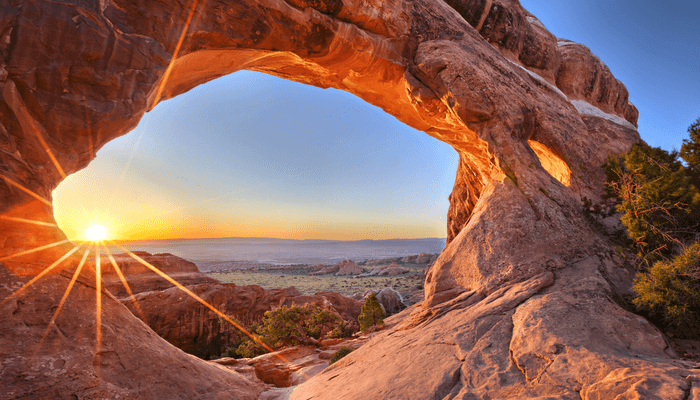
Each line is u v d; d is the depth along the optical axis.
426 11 16.27
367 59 14.72
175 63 10.04
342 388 7.91
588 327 6.48
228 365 15.84
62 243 7.71
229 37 10.76
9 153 6.92
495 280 9.68
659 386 4.21
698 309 6.96
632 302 7.56
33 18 7.00
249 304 37.34
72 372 6.52
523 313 7.48
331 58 14.01
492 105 14.01
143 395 7.32
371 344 10.70
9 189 6.89
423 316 10.13
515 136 14.03
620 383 4.48
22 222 7.01
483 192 13.56
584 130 17.34
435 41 15.82
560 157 15.60
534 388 5.11
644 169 9.70
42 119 7.34
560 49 27.05
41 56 7.14
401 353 8.09
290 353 19.64
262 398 10.48
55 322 6.86
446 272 10.94
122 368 7.39
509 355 6.33
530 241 10.37
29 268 6.93
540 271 9.40
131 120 8.71
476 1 20.11
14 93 6.93
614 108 28.20
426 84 15.55
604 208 12.41
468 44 16.25
